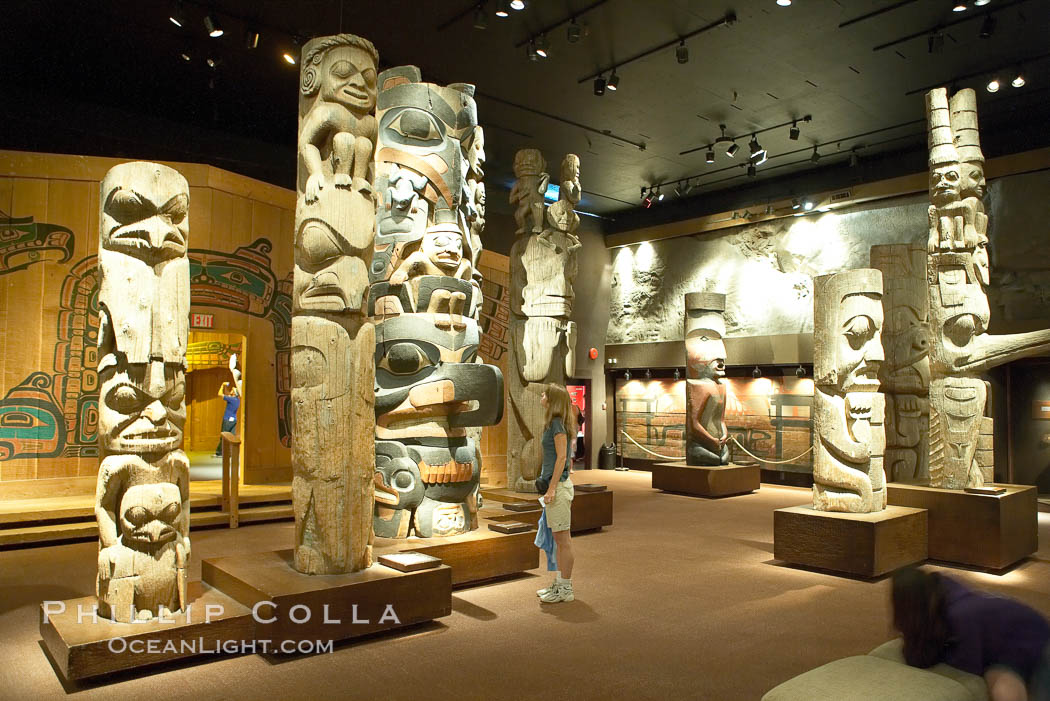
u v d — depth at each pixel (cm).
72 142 850
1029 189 899
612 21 688
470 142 562
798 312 1121
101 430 337
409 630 394
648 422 1315
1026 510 605
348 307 388
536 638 384
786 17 679
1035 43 720
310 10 663
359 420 394
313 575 380
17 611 422
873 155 1051
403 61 769
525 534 512
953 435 613
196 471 991
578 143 1010
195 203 792
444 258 503
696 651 368
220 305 807
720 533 702
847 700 205
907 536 558
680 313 1276
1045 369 899
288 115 908
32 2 649
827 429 570
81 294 738
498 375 492
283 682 319
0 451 692
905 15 673
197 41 716
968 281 615
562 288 725
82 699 297
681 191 1180
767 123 934
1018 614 207
